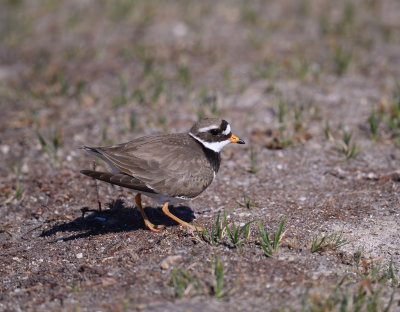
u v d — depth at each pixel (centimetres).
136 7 2616
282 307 770
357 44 2114
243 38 2230
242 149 1396
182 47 2141
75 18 2530
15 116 1645
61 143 1445
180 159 1005
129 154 995
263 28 2323
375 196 1138
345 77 1831
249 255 912
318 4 2591
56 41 2353
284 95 1691
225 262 890
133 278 869
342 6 2566
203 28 2347
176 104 1670
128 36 2323
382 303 782
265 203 1138
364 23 2348
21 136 1507
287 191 1190
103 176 943
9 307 823
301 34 2258
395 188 1162
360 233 993
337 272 863
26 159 1387
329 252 927
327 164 1299
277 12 2539
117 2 2688
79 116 1625
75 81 1900
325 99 1656
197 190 1016
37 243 1037
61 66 2062
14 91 1853
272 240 963
